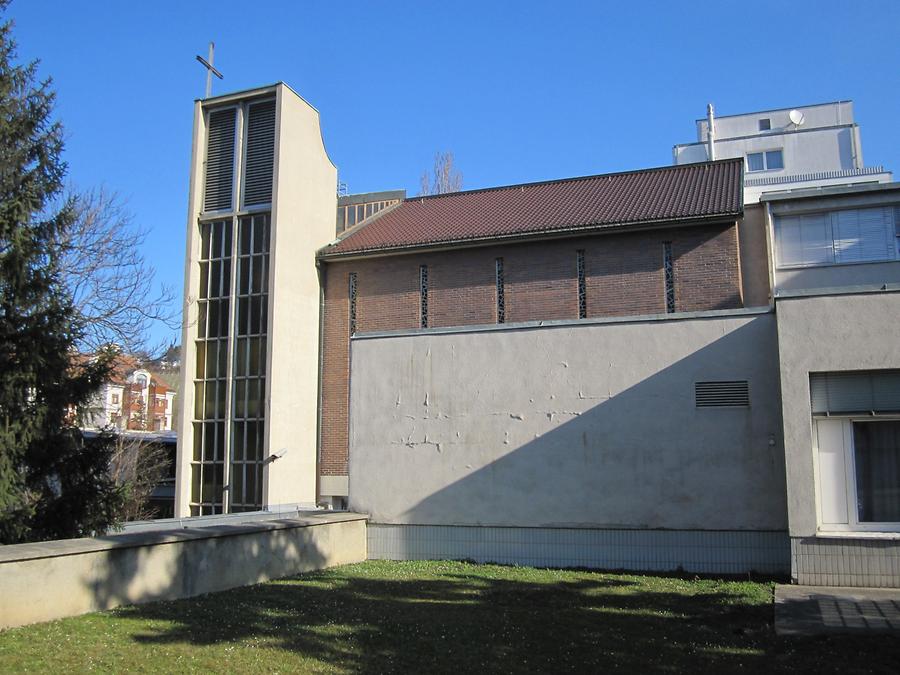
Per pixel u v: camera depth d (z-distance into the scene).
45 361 14.20
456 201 28.19
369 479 16.25
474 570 14.05
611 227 21.59
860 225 20.59
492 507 15.12
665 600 11.00
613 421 14.44
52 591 9.22
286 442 23.44
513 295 22.80
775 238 21.16
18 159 16.06
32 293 14.44
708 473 13.69
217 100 25.62
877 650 7.98
